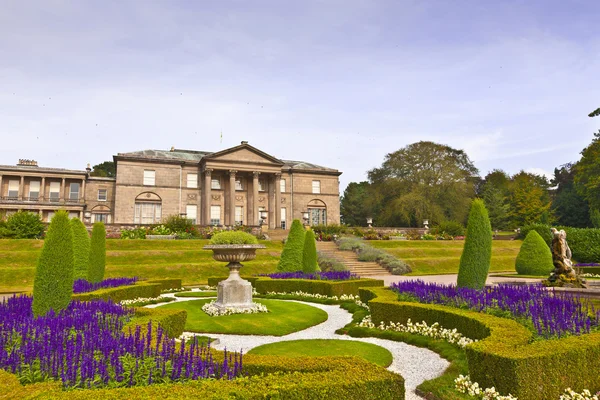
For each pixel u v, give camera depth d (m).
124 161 45.88
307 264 19.23
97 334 5.46
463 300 9.27
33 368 4.45
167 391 3.76
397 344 8.57
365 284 15.86
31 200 44.12
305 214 41.97
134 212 45.59
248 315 11.65
